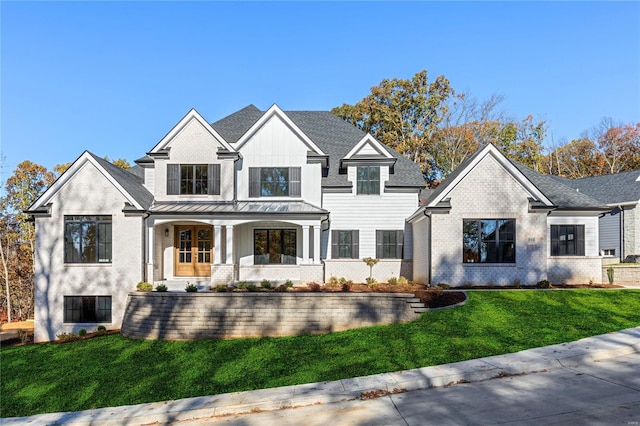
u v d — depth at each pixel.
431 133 50.59
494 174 20.41
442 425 7.50
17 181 45.53
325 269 24.38
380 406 8.83
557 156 54.97
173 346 15.61
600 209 22.48
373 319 16.17
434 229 20.22
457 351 12.05
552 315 14.91
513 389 9.09
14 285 41.69
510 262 20.16
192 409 9.73
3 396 12.31
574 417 7.37
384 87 49.78
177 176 22.80
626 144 52.75
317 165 23.78
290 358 13.19
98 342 17.11
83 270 20.41
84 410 10.73
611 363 10.45
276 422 8.53
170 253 23.12
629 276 22.44
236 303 16.70
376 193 24.80
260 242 23.67
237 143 23.56
